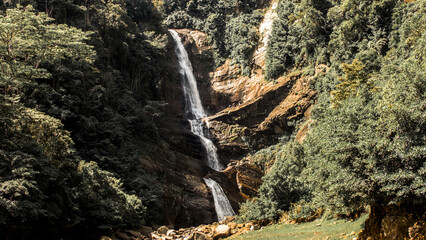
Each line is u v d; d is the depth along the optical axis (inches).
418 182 353.4
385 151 390.3
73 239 740.0
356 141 440.8
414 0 1437.0
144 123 1427.2
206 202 1349.7
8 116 631.8
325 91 1560.0
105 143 1124.5
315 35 1755.7
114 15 1594.5
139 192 1061.8
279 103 1861.5
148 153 1328.7
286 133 1808.6
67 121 1080.8
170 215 1163.3
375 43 1412.4
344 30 1542.8
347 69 1053.8
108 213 815.7
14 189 531.2
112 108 1382.9
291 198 871.1
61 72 1107.3
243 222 923.4
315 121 1203.2
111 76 1392.7
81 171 807.1
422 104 371.9
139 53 1752.0
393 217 407.5
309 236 600.1
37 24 876.6
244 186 1582.2
